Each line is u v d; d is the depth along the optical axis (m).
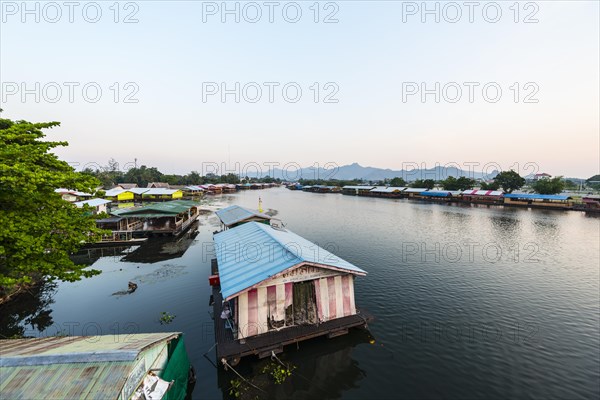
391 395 12.39
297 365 14.11
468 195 94.69
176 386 11.17
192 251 34.62
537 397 12.27
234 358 13.43
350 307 16.67
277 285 14.98
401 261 31.27
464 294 22.61
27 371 7.75
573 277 26.30
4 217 11.78
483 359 14.77
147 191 91.50
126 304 20.55
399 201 100.12
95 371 7.83
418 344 16.05
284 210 74.56
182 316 18.94
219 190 142.75
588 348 15.63
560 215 64.31
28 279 12.78
